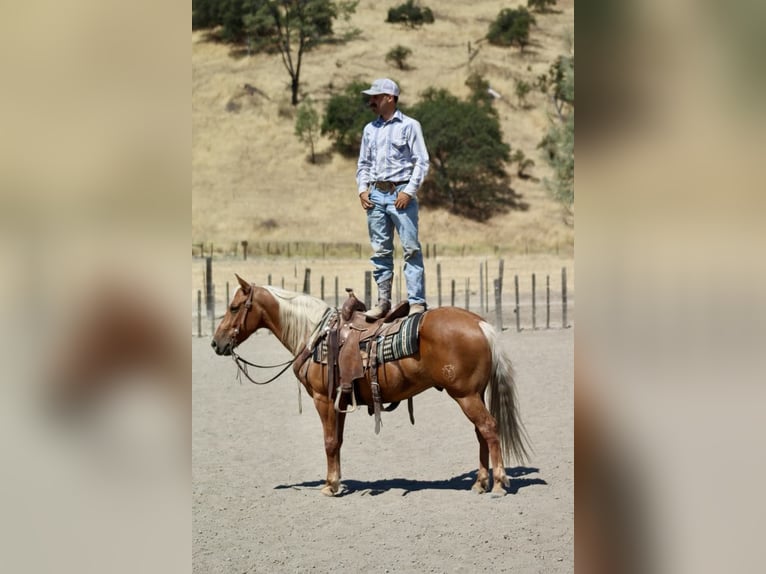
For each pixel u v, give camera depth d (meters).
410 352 7.63
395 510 7.57
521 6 63.62
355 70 57.66
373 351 7.75
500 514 7.35
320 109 54.28
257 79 56.19
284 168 48.84
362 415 12.50
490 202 47.31
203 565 6.02
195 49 58.66
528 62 59.00
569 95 54.56
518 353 17.03
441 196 47.56
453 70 57.94
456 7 63.47
